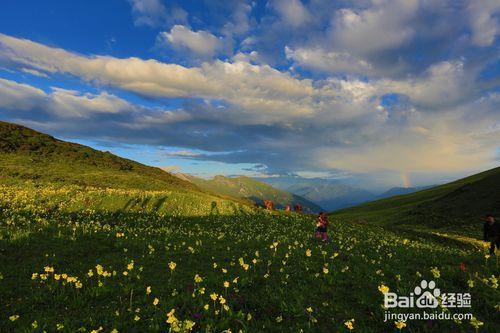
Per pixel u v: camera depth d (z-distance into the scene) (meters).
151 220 32.44
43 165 63.88
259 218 38.78
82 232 19.59
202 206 43.09
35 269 12.41
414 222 64.06
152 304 9.60
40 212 27.86
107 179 61.22
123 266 13.58
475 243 37.75
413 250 19.83
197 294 10.55
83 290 10.64
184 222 32.94
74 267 13.12
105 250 16.33
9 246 14.75
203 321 8.63
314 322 8.91
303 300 10.36
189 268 13.98
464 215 59.59
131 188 58.31
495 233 18.62
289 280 12.38
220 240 21.86
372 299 10.73
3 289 10.27
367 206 118.00
